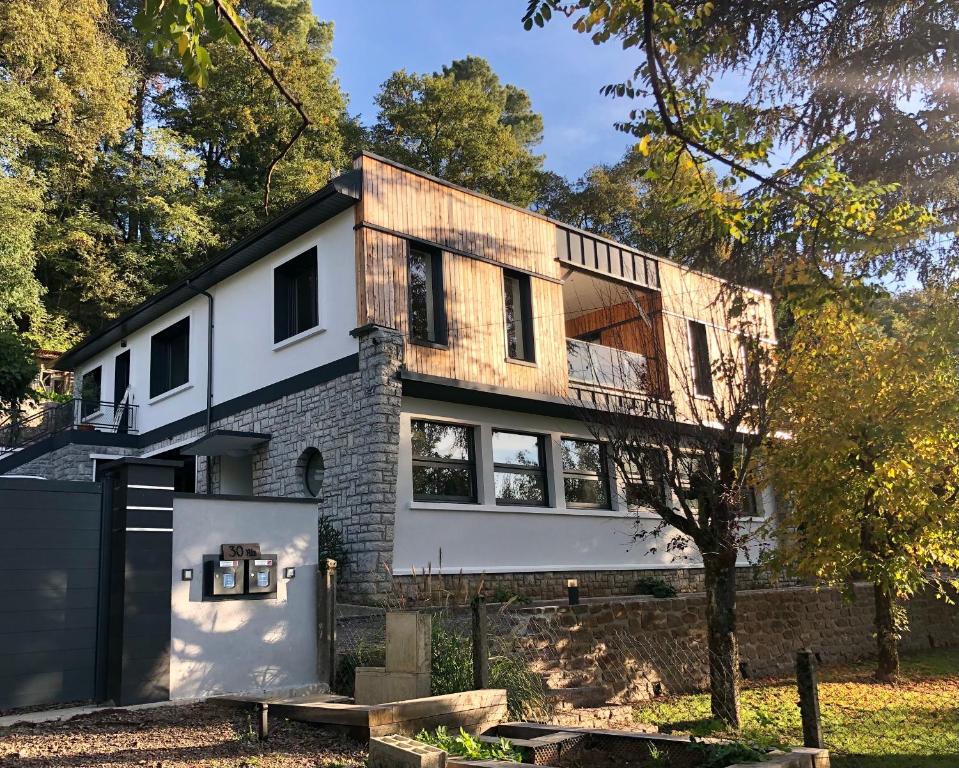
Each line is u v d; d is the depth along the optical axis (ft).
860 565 36.29
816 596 44.21
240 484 52.01
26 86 86.69
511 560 45.96
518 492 48.32
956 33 27.84
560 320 51.78
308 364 45.96
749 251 31.55
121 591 22.90
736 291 31.71
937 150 30.37
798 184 27.89
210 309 55.31
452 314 45.80
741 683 36.58
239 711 22.24
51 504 22.80
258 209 102.37
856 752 24.97
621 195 117.91
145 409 62.54
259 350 50.16
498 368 47.32
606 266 55.57
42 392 79.30
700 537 28.73
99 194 99.66
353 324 42.98
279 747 18.98
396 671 22.88
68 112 91.35
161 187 100.17
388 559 39.83
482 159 114.62
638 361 50.78
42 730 19.69
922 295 32.37
